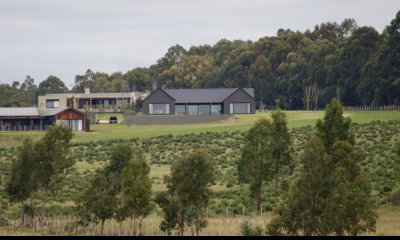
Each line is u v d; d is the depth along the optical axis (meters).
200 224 104.38
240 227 106.62
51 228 113.25
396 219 112.00
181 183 106.94
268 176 130.38
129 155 125.12
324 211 94.94
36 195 131.88
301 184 96.88
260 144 130.62
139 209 108.81
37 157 125.00
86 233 109.06
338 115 130.12
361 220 101.38
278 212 100.38
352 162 106.50
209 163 108.75
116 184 119.94
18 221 121.19
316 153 99.00
